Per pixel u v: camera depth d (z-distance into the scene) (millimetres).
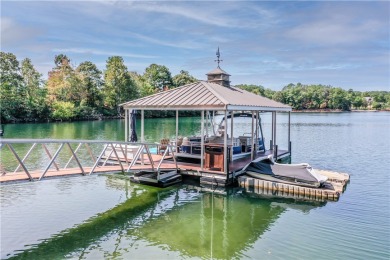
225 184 11797
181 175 12867
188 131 36344
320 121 55875
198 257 6742
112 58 66375
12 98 48469
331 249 7059
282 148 22984
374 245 7234
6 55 51031
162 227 8469
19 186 12133
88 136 31047
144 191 11742
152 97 14961
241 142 16250
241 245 7355
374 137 30141
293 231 8148
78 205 10070
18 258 6602
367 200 10656
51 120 52094
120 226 8469
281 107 17406
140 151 11266
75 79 58906
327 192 10797
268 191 11727
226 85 17844
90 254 6840
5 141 7164
